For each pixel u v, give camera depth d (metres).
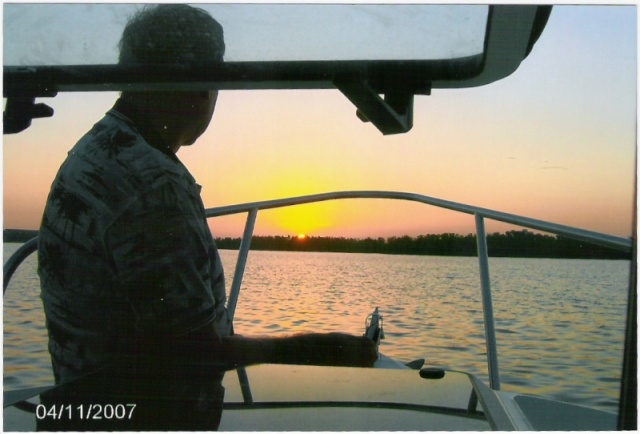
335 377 1.67
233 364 1.66
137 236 1.54
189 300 1.56
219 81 1.58
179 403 1.46
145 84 1.58
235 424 1.42
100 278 1.55
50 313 1.57
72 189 1.57
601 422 1.47
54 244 1.57
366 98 1.57
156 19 1.53
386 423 1.44
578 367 1.56
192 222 1.60
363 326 1.89
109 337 1.53
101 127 1.59
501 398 1.61
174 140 1.65
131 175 1.56
